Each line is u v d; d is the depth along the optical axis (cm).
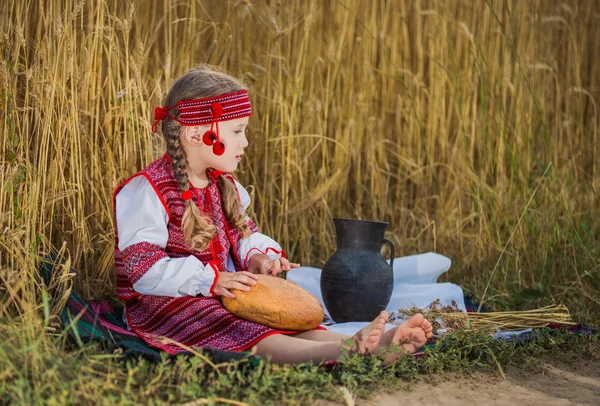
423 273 333
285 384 197
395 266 336
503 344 245
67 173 297
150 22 364
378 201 416
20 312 234
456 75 405
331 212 400
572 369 246
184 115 239
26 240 254
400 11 432
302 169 386
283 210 366
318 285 336
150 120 324
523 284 359
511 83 429
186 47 356
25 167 268
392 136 437
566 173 404
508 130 429
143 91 330
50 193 282
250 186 357
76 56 298
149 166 244
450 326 263
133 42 346
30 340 188
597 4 466
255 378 192
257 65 370
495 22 430
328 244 387
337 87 412
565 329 271
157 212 235
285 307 222
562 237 381
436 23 432
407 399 204
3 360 181
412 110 428
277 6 391
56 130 288
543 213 387
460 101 404
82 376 179
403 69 429
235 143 244
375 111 427
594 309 328
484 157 416
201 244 238
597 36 465
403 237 404
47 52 282
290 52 397
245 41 391
